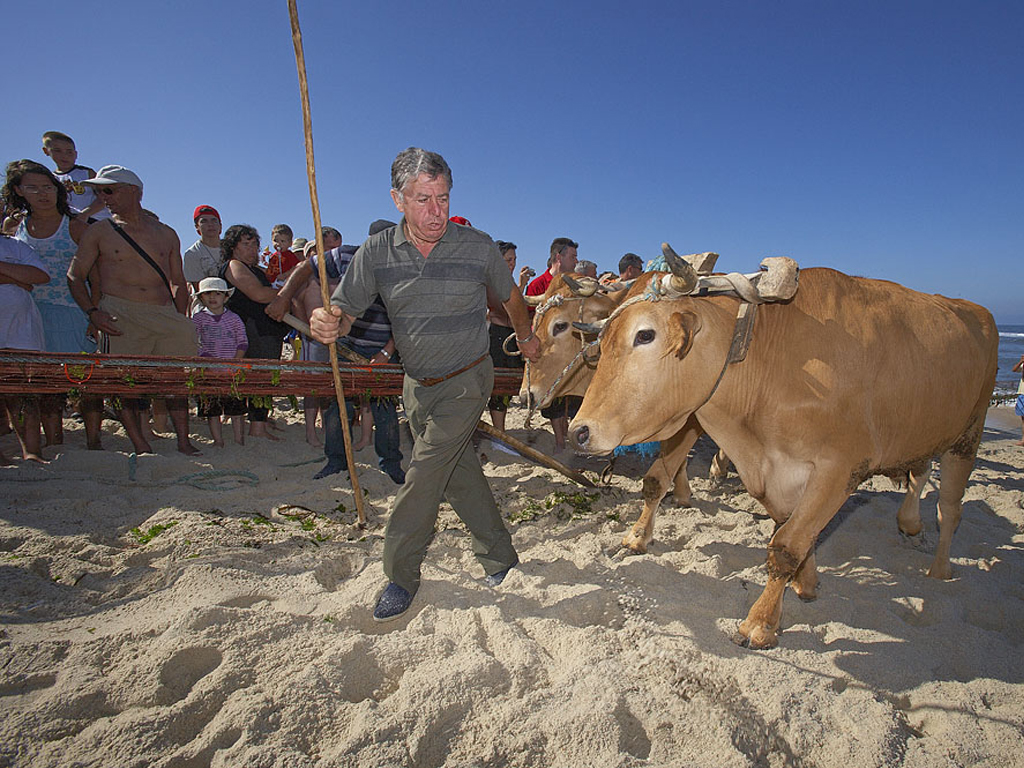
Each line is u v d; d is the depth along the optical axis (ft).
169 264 18.49
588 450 9.53
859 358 9.96
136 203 17.56
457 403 9.96
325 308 9.84
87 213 19.85
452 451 10.07
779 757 7.70
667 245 8.82
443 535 13.44
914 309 11.19
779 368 9.96
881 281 11.94
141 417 20.57
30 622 9.61
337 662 8.55
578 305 15.66
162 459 17.61
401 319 9.78
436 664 8.76
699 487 18.70
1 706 7.70
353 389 15.47
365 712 7.70
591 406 9.71
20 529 12.75
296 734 7.39
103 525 13.37
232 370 14.08
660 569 12.26
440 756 7.41
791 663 9.34
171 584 10.80
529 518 15.33
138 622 9.63
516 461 20.17
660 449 13.62
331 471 17.63
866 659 9.52
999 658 9.93
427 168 8.66
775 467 10.37
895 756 7.61
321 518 14.55
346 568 12.14
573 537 14.42
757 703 8.41
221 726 7.36
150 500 14.85
